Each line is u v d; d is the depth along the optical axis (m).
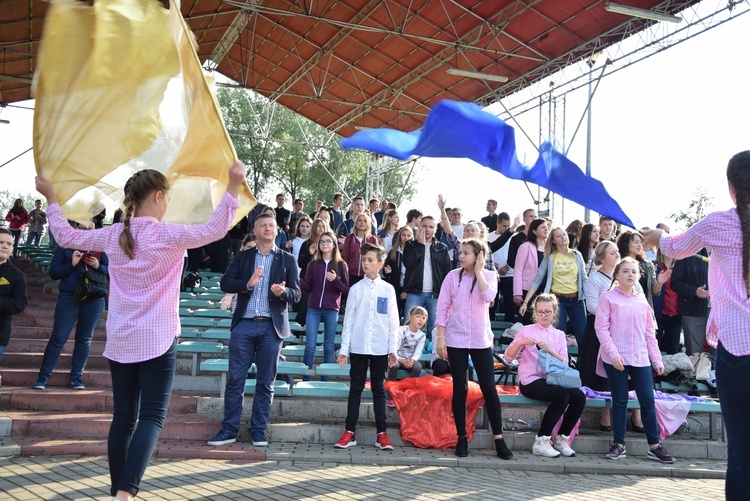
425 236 9.43
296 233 11.77
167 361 3.49
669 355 8.53
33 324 9.39
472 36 18.38
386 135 5.27
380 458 6.07
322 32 20.30
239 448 6.09
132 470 3.23
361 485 5.11
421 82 21.72
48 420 6.19
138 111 3.66
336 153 45.69
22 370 7.52
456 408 6.41
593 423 7.74
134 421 3.56
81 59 3.53
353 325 6.63
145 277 3.45
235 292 6.30
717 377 3.27
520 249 9.51
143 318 3.44
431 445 6.69
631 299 6.71
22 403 6.74
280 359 8.36
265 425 6.29
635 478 6.02
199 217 3.74
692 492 5.53
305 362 8.12
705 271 8.48
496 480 5.61
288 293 6.25
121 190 3.75
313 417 7.33
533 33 17.53
